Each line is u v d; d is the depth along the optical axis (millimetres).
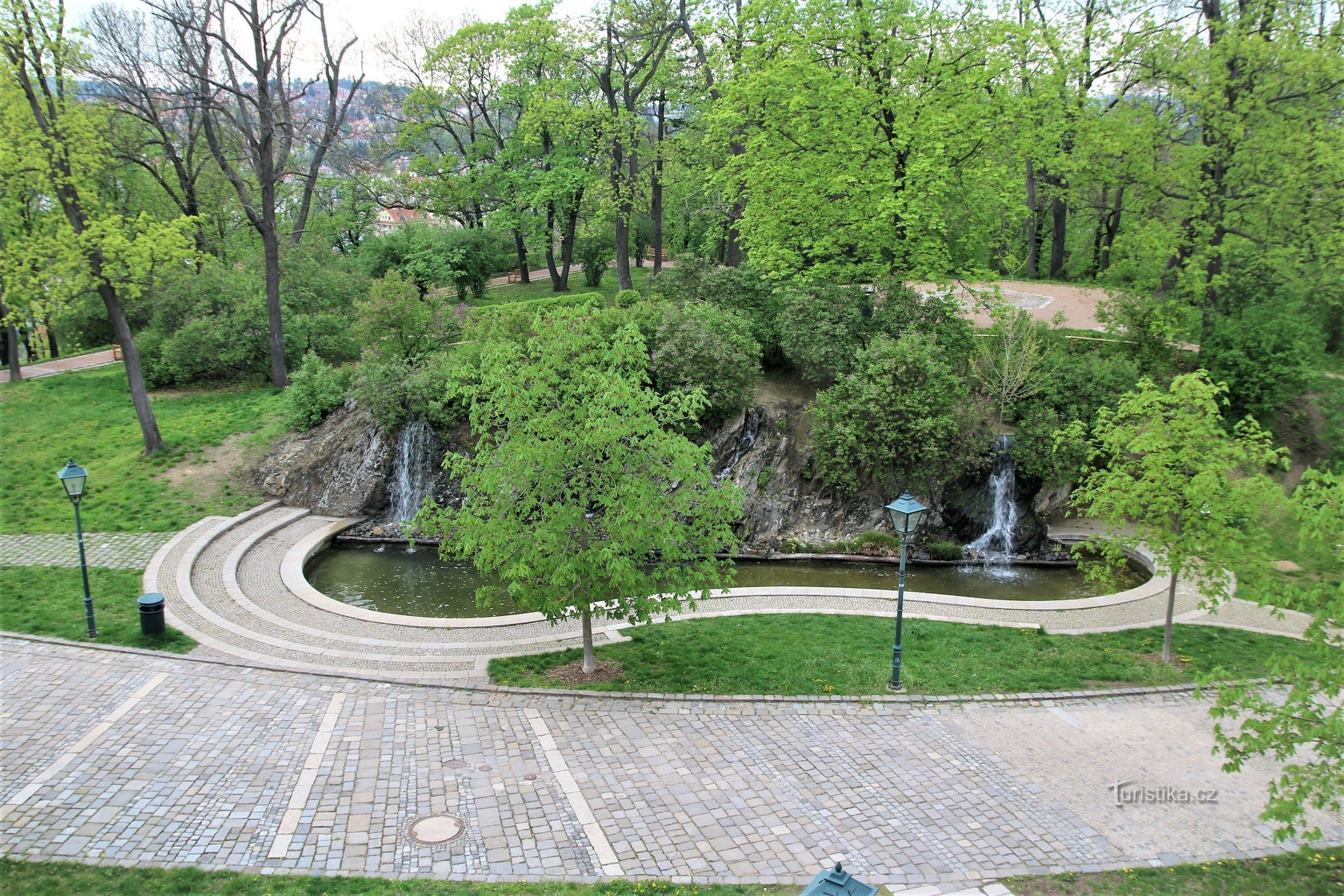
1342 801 12516
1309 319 29078
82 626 17750
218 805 11484
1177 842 11438
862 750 13781
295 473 28328
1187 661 17516
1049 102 30781
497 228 45594
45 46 24953
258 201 44281
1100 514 18000
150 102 30969
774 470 27891
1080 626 19750
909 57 27234
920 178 25469
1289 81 27234
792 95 26766
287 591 21641
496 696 15461
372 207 48156
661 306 30078
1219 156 28375
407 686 15695
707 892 10062
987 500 27016
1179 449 16781
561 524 15344
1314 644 11062
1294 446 27844
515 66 42781
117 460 28109
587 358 16141
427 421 28578
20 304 25344
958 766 13336
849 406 26016
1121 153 29672
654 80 40875
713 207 37375
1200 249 28656
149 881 9844
